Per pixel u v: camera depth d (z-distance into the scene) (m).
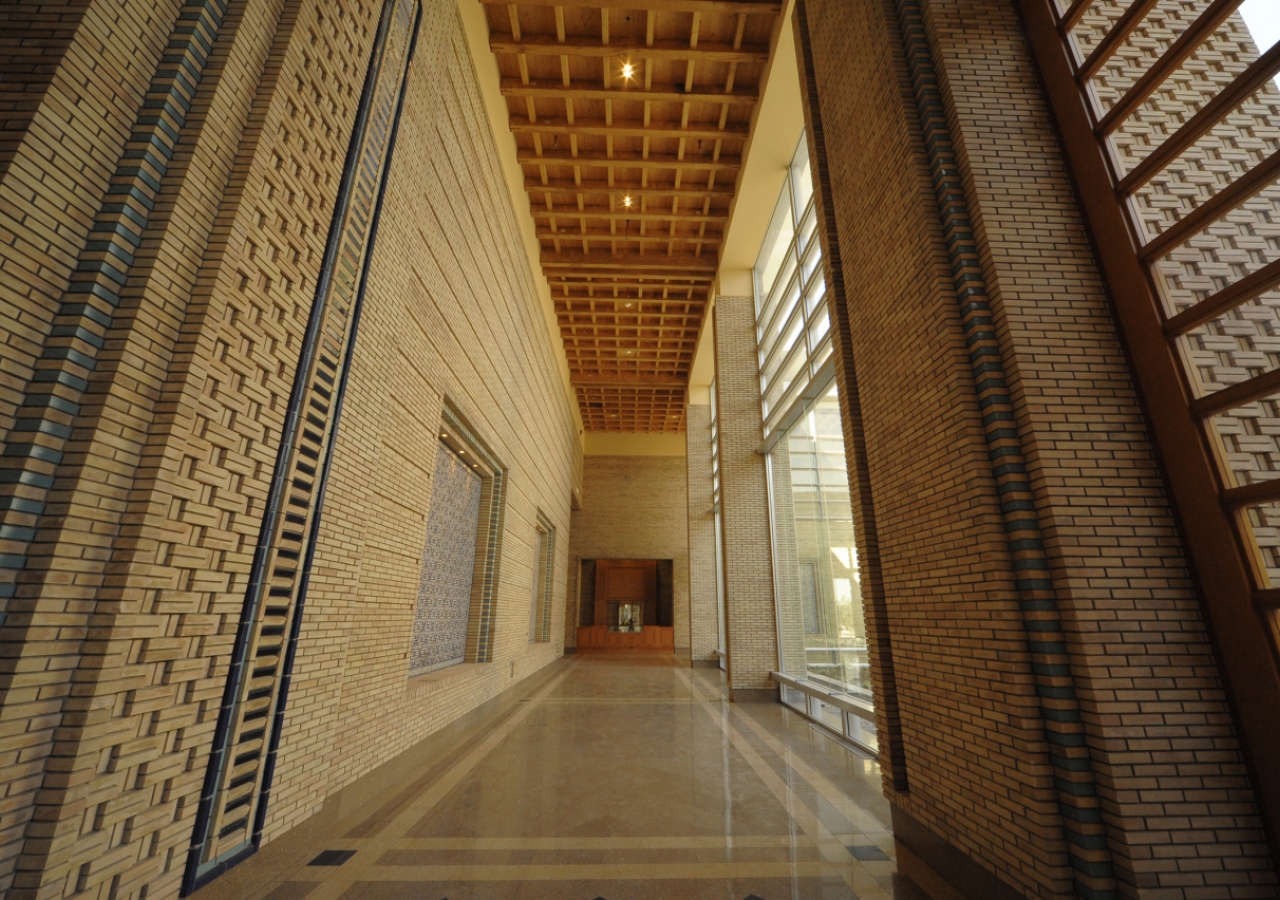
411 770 5.38
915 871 3.38
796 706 9.25
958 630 3.29
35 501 2.07
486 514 9.14
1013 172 3.53
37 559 2.04
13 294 2.07
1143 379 3.04
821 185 5.49
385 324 4.64
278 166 3.17
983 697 3.05
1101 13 3.49
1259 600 2.48
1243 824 2.43
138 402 2.38
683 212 12.14
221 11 2.94
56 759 2.03
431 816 4.19
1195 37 2.79
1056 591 2.81
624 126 9.91
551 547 15.79
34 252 2.14
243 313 2.90
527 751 6.16
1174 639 2.67
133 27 2.52
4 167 2.05
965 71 3.78
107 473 2.25
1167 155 2.92
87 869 2.08
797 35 6.22
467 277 7.00
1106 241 3.27
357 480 4.25
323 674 3.79
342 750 4.12
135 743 2.31
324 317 3.66
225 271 2.76
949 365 3.40
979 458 3.17
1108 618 2.69
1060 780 2.62
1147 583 2.75
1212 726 2.55
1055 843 2.56
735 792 4.80
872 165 4.47
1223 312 2.70
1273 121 2.66
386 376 4.71
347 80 3.92
